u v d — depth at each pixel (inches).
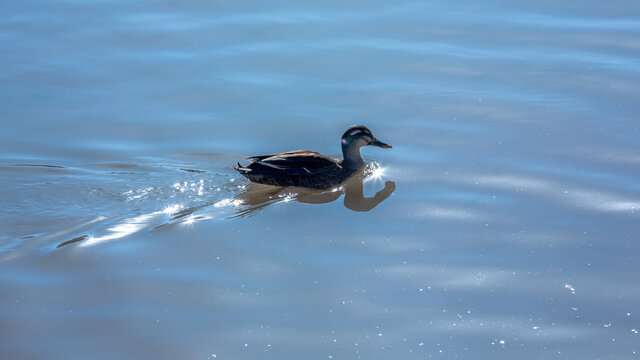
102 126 590.9
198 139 573.0
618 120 575.8
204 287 380.8
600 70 679.1
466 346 335.9
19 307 361.4
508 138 556.1
